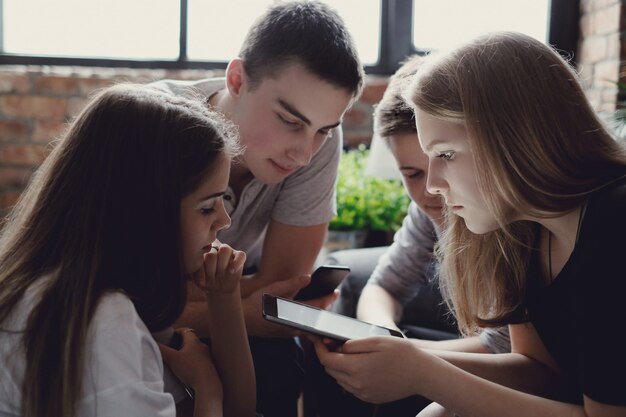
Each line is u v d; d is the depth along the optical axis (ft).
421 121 3.54
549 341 3.88
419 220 5.69
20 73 10.16
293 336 5.00
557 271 3.78
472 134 3.33
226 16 10.78
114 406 2.88
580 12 9.85
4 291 3.13
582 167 3.34
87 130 3.33
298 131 4.62
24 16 10.52
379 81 10.82
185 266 3.48
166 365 3.88
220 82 5.27
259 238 5.70
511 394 3.46
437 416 3.95
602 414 3.19
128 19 10.66
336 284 4.88
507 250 3.98
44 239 3.21
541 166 3.30
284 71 4.46
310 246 5.45
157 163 3.24
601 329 3.16
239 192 5.23
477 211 3.51
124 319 2.98
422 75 3.55
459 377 3.51
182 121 3.35
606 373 3.15
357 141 10.93
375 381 3.55
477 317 4.28
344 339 3.74
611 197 3.23
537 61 3.37
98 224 3.15
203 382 3.82
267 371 4.85
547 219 3.51
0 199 10.29
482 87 3.32
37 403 2.89
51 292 3.02
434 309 6.40
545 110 3.30
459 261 4.27
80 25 10.62
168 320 3.37
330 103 4.53
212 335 4.08
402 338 3.75
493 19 10.65
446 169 3.55
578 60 9.92
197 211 3.41
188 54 10.82
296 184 5.27
